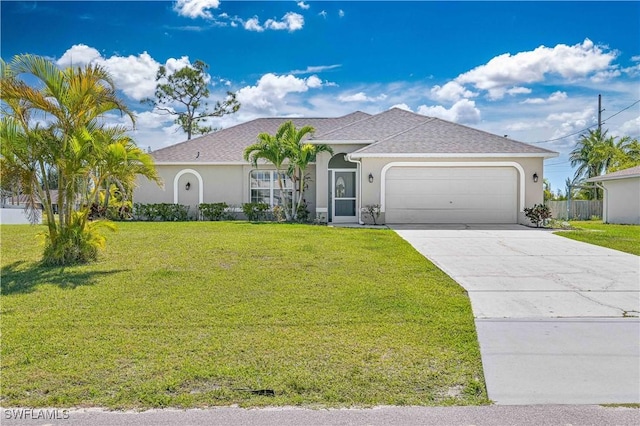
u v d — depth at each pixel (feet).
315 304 22.38
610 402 13.08
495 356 16.30
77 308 21.65
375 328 18.93
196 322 19.60
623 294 24.85
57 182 34.60
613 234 52.11
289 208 72.90
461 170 61.46
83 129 32.19
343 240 43.09
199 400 12.88
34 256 35.76
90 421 11.83
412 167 61.26
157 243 40.75
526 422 11.95
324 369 14.90
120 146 32.78
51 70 31.32
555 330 19.02
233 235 46.24
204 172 74.23
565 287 26.43
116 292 24.53
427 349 16.71
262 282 26.73
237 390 13.47
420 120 72.64
